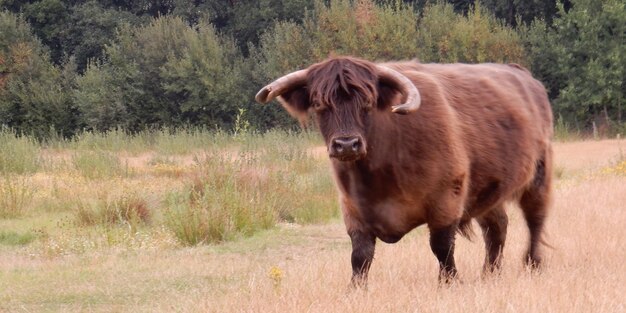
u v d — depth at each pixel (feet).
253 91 380.99
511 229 92.99
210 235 107.96
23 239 111.75
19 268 87.81
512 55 369.71
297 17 419.95
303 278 64.75
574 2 371.56
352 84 52.21
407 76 59.72
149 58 373.40
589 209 103.04
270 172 138.31
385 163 56.08
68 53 428.97
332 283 63.62
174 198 135.33
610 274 62.13
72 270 84.58
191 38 374.22
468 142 62.08
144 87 374.63
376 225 58.39
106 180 176.65
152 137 317.42
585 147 287.28
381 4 433.89
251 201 118.11
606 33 366.02
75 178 177.37
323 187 148.87
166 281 77.61
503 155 65.36
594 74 358.84
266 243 104.32
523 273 65.41
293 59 371.56
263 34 406.21
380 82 54.13
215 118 380.37
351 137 51.62
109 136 299.79
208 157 159.63
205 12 428.56
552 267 69.10
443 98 60.39
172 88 369.50
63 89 383.04
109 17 420.36
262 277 71.00
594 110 373.61
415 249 81.82
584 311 50.72
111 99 367.86
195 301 62.85
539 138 71.67
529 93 73.46
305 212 127.95
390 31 368.27
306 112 55.21
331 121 52.37
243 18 426.51
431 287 59.67
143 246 101.91
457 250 80.64
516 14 408.05
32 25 422.82
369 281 61.41
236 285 71.15
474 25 371.15
